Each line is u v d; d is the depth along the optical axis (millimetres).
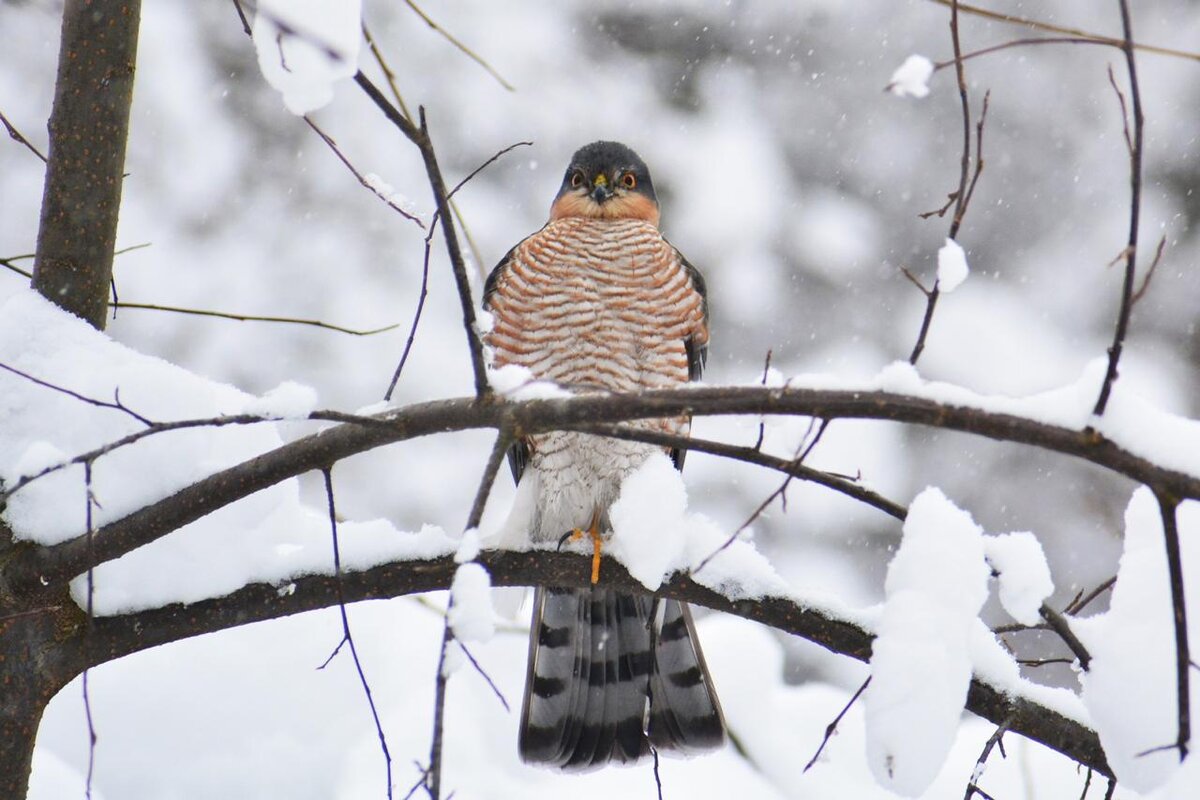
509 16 16969
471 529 4555
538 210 16344
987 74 18156
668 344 9750
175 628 5844
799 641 15211
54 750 7926
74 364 5883
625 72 17250
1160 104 18062
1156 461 4551
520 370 5203
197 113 15461
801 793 8641
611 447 8953
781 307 16719
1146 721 4844
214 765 7996
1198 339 17281
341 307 15422
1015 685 5855
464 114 16406
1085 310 17469
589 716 8328
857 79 17844
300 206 15578
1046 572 5164
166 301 15070
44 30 15070
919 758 4617
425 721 8273
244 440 5941
